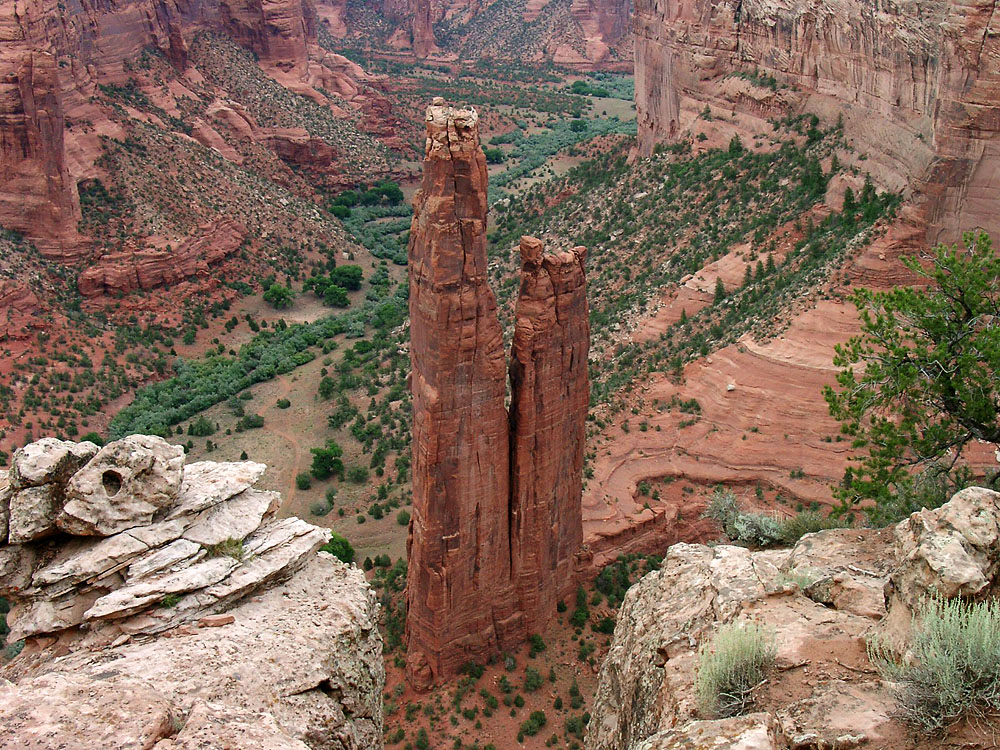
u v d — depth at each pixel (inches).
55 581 743.7
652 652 766.5
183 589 761.6
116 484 790.5
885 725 548.7
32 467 766.5
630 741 743.7
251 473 881.5
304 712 718.5
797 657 636.7
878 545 797.2
